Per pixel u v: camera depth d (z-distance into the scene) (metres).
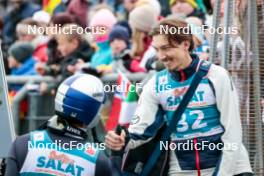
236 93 11.33
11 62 19.83
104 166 10.26
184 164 11.11
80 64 17.45
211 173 11.07
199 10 16.97
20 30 20.34
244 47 12.26
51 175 10.18
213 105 11.02
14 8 23.31
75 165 10.19
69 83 10.27
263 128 12.25
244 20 12.26
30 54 19.80
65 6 22.09
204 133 11.03
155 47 11.06
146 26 16.94
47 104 18.28
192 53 11.16
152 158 11.20
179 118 11.06
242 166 11.07
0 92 11.80
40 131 10.32
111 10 19.81
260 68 12.27
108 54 18.03
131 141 11.24
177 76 11.07
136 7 17.34
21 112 18.42
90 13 21.55
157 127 11.20
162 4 18.81
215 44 12.45
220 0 12.42
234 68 12.26
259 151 12.17
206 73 11.02
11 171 10.16
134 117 11.29
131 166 11.27
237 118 10.98
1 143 11.75
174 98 11.09
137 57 17.00
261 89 12.29
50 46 18.16
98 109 10.30
